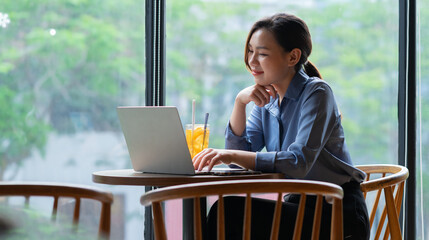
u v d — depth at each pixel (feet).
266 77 6.90
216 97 9.93
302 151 6.27
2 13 9.57
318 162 6.54
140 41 9.66
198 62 9.86
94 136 9.78
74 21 9.73
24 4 9.63
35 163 9.68
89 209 9.43
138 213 9.75
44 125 9.69
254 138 7.49
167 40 9.75
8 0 9.59
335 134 6.70
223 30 9.95
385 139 10.12
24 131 9.64
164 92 9.61
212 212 6.28
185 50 9.82
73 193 4.56
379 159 10.12
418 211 9.98
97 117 9.77
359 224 6.29
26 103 9.64
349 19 10.07
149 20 9.55
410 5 9.78
